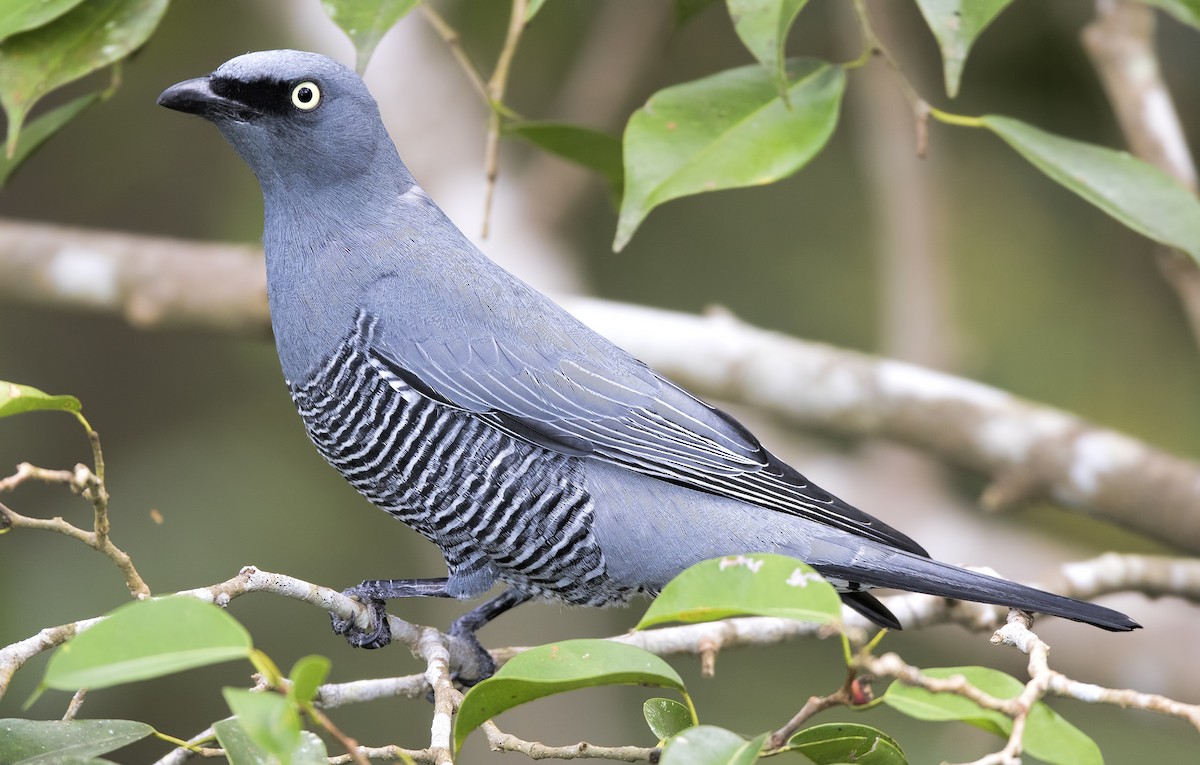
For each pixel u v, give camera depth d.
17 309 14.21
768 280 13.44
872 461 12.86
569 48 13.94
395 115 13.55
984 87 12.84
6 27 6.84
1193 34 12.72
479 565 8.40
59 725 5.72
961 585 7.38
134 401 14.20
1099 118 12.56
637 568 8.09
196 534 12.53
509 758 12.10
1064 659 11.78
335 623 7.82
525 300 8.29
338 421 8.34
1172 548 10.70
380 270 8.17
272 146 8.09
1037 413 10.95
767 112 7.21
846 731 5.68
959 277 13.09
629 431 8.04
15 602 11.97
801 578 5.31
